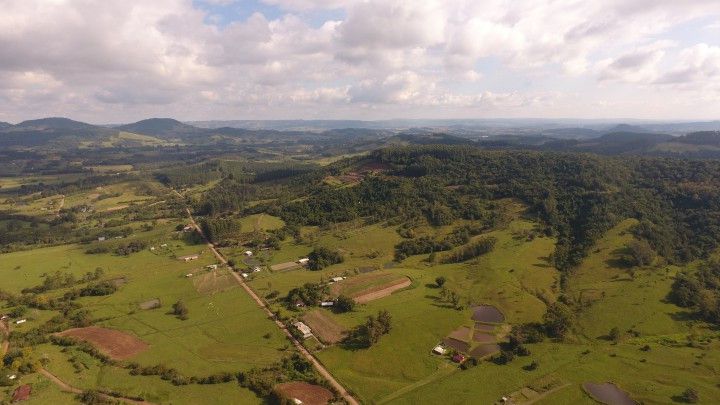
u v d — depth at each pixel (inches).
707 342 5064.0
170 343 5137.8
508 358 4746.6
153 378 4389.8
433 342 5132.9
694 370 4532.5
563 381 4387.3
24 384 4146.2
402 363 4717.0
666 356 4798.2
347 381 4411.9
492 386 4308.6
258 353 4916.3
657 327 5433.1
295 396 4106.8
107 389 4146.2
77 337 5201.8
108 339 5191.9
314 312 5831.7
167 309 6127.0
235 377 4402.1
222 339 5241.1
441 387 4298.7
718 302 5708.7
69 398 4001.0
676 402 4055.1
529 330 5413.4
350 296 6284.5
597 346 5083.7
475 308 6048.2
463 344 5113.2
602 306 5944.9
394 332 5319.9
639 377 4439.0
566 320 5447.8
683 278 6368.1
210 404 3983.8
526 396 4156.0
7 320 5625.0
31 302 6127.0
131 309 6107.3
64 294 6530.5
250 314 5885.8
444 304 6131.9
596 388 4274.1
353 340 5172.2
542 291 6486.2
